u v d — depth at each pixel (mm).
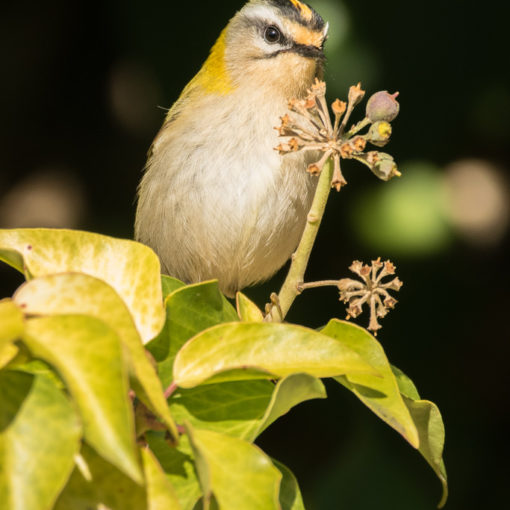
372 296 4754
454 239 12594
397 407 4168
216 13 12836
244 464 3549
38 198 14359
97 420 3037
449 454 11672
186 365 3965
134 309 4168
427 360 12336
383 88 12172
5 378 3240
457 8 12102
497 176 13008
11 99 14328
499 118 12367
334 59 12086
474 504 11328
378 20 12094
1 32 14250
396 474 10812
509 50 12195
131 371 3318
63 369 3137
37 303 3498
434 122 12453
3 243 4285
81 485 3471
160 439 4223
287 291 4930
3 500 2971
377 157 4508
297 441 12242
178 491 4086
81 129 14578
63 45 14336
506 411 12008
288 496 4352
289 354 4031
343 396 12070
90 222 14148
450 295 12508
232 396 4430
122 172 14383
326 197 4746
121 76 14422
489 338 12320
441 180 12734
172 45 12953
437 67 12203
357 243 12562
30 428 3109
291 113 8547
